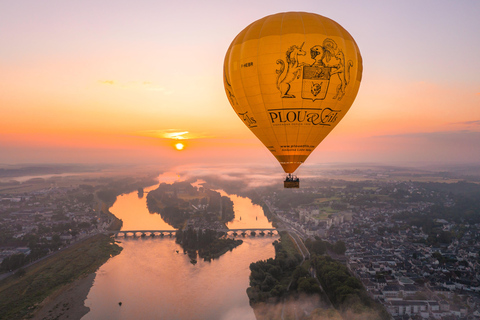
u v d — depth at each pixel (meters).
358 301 126.88
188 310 139.75
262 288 150.50
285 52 60.78
